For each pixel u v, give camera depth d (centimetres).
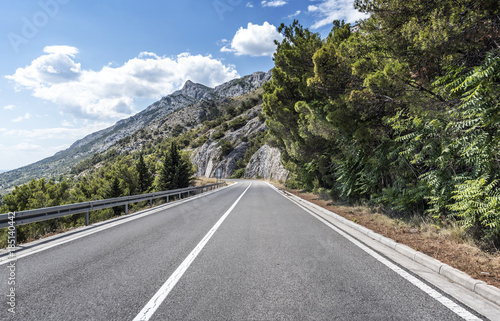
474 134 523
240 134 11556
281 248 545
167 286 357
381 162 905
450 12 525
